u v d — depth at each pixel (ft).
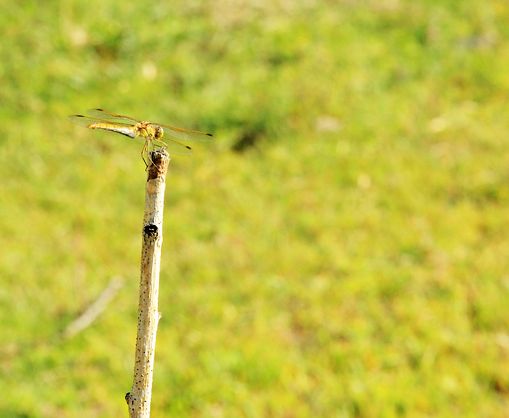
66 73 49.39
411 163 44.80
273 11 57.06
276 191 43.04
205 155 45.34
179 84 50.29
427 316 35.24
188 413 31.12
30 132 45.85
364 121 47.96
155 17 54.80
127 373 32.78
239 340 34.09
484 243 39.37
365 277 37.29
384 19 56.80
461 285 36.88
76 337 34.32
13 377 32.37
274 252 38.99
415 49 54.19
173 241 39.70
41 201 41.68
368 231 40.22
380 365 32.99
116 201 42.22
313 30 55.26
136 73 50.75
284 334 34.71
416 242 39.29
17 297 36.14
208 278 37.52
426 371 32.60
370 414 30.89
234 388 31.94
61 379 32.45
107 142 45.96
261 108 48.49
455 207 41.68
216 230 40.34
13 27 51.70
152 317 12.21
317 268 38.09
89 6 54.19
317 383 32.35
